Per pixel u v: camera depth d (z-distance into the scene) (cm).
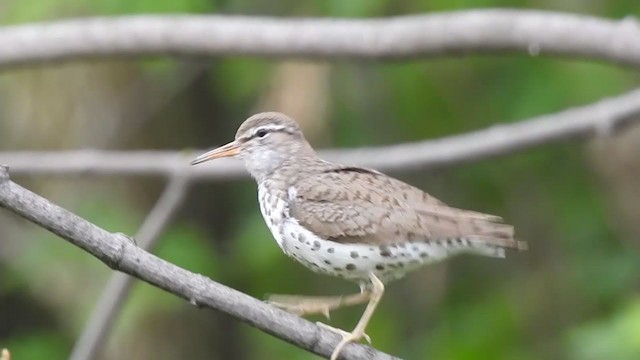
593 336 1209
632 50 1091
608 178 1473
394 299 1543
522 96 1423
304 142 988
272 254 1484
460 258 1540
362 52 1153
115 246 738
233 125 1641
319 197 884
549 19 1116
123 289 1164
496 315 1472
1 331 1580
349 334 798
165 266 749
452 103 1459
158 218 1247
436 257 859
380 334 1510
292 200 896
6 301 1570
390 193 879
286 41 1164
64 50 1184
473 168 1541
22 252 1539
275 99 1352
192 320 1588
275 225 909
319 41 1159
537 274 1509
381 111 1492
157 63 1454
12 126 1513
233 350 1641
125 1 1330
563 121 1208
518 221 1530
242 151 998
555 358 1429
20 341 1535
